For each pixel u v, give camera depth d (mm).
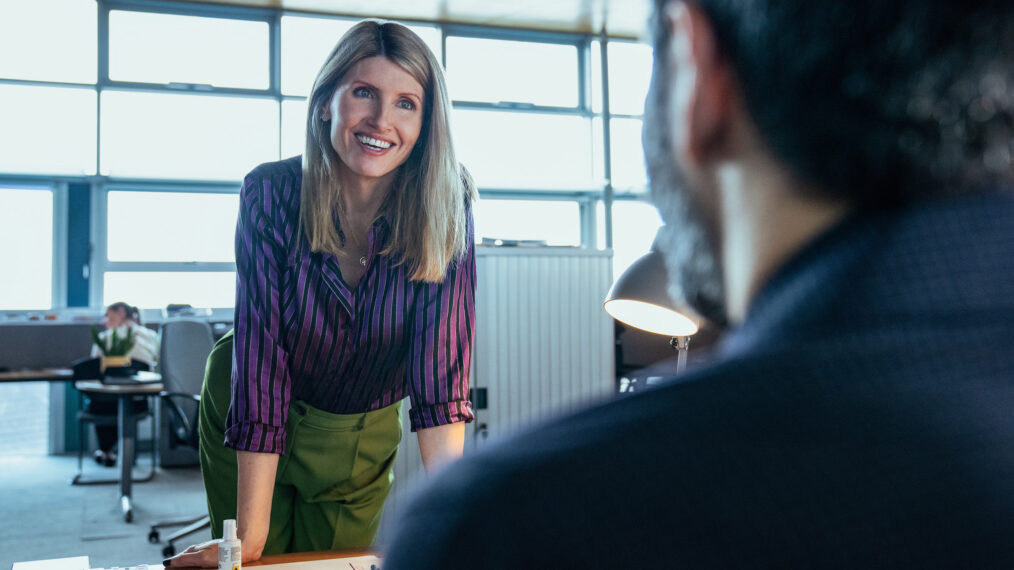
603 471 237
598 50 8578
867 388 235
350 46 1377
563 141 8562
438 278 1469
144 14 7465
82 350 7129
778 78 249
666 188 307
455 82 8320
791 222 260
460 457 272
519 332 5023
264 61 7758
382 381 1573
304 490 1615
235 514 1698
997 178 240
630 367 5035
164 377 4258
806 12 243
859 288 241
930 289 236
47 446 7324
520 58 8492
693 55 279
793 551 224
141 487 5836
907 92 232
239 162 7691
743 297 282
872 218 247
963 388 233
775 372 244
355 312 1451
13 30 7188
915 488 226
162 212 7613
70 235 7422
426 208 1438
